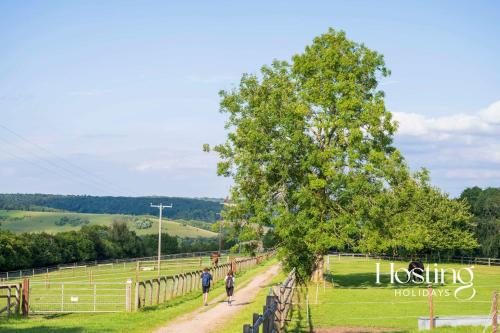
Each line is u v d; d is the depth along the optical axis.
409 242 50.44
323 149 50.81
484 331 24.12
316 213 48.16
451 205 93.81
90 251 122.25
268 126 51.06
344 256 108.19
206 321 28.00
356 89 50.09
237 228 52.53
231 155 52.88
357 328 27.30
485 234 98.88
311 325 27.39
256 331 11.96
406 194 51.16
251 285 51.94
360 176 47.81
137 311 33.00
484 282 56.31
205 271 36.03
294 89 53.09
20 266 100.69
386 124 50.09
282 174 49.41
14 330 24.88
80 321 28.70
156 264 99.81
